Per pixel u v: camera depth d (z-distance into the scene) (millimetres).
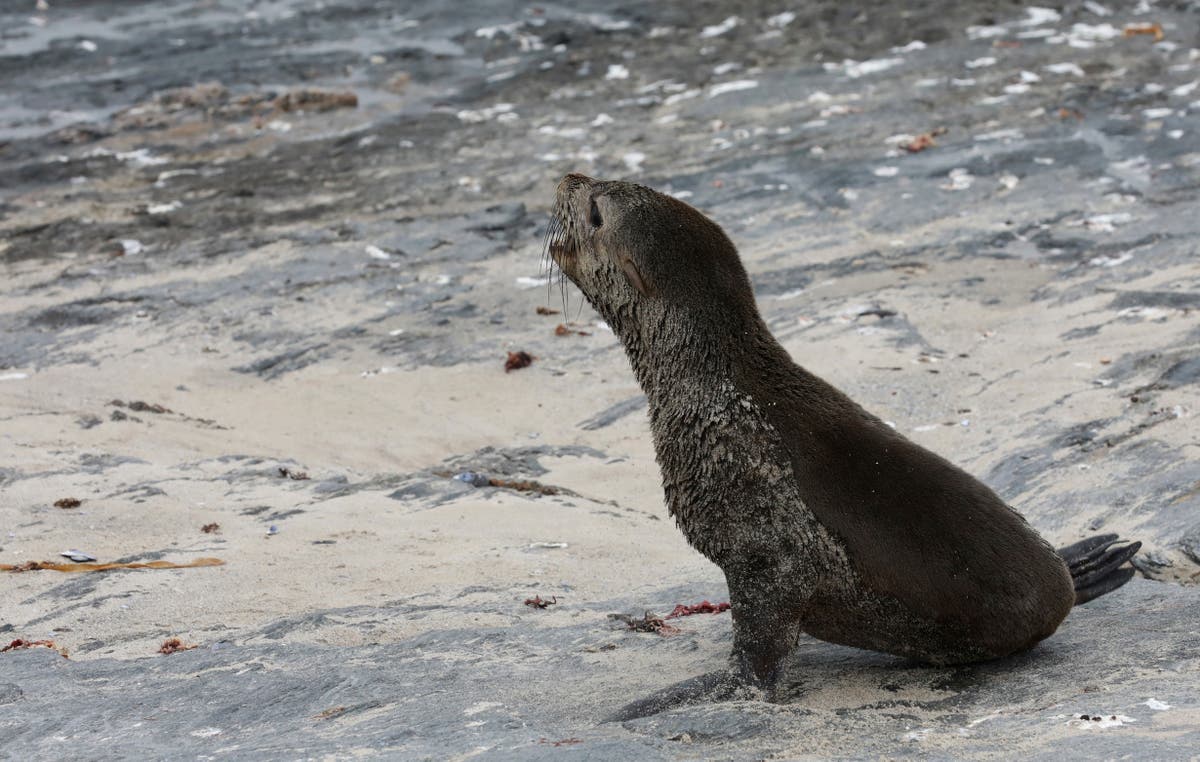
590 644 12789
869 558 10852
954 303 28031
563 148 42219
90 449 21984
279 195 39594
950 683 10773
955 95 43656
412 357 28312
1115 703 9047
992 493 11219
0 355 28859
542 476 21469
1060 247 30672
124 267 34125
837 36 52781
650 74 50125
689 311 11492
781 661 10867
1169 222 30938
